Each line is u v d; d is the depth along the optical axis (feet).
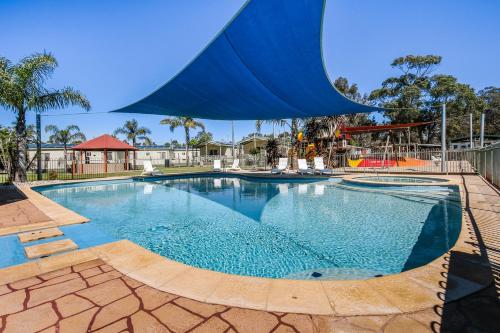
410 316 5.65
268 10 13.97
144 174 48.62
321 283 7.17
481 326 5.27
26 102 34.09
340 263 11.70
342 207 23.06
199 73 21.08
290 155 63.05
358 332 5.20
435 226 16.97
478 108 96.43
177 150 125.59
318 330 5.29
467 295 6.39
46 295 6.76
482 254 8.84
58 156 99.14
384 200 25.85
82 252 9.75
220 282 7.36
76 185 38.19
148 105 29.04
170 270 8.20
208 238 15.11
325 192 31.50
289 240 14.71
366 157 66.90
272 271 10.96
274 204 24.66
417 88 93.04
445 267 7.91
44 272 8.11
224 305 6.24
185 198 28.43
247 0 13.15
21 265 8.60
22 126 34.53
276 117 38.27
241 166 82.89
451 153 54.29
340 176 42.06
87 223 14.24
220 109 32.58
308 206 23.65
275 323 5.54
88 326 5.51
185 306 6.22
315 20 14.61
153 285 7.24
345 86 85.35
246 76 22.18
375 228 16.74
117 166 68.28
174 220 19.13
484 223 12.84
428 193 28.40
